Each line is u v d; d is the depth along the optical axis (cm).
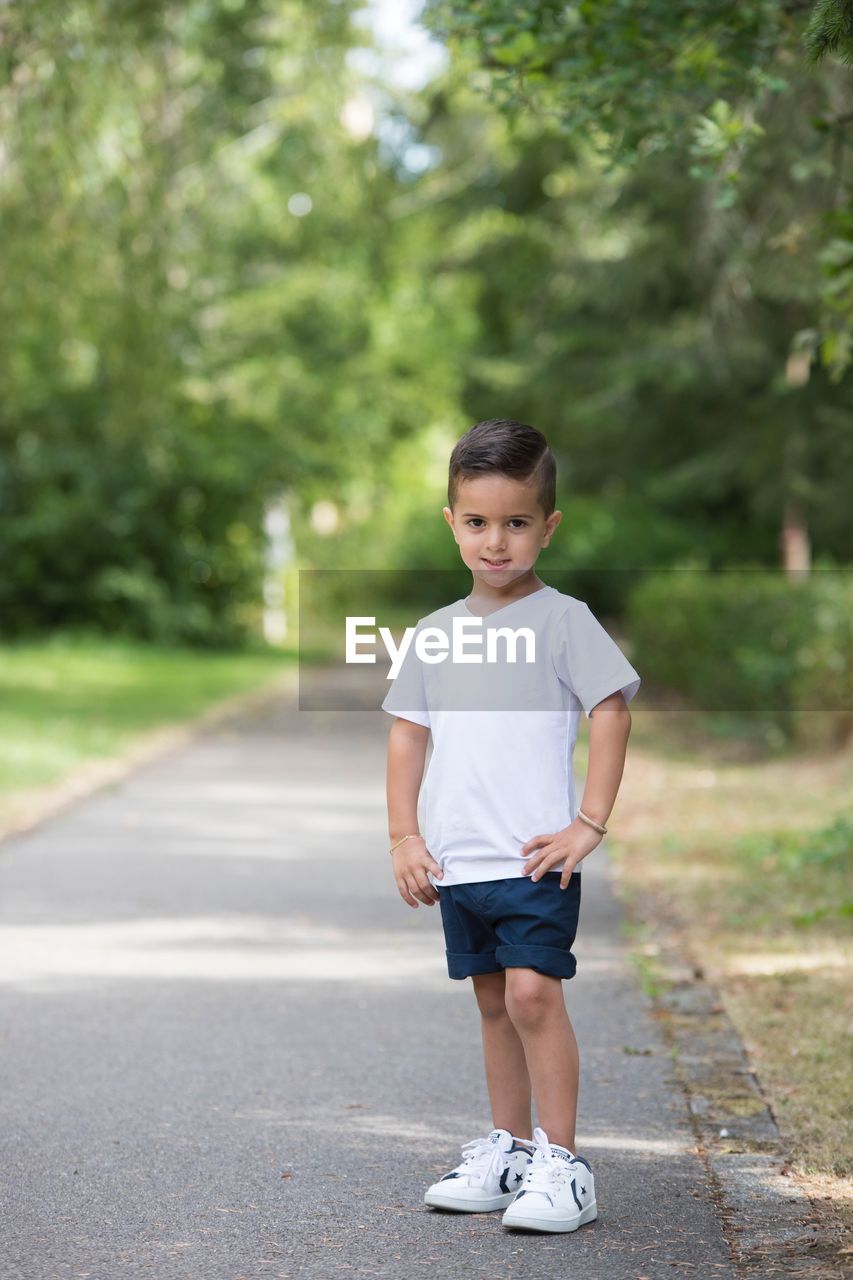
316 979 643
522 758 375
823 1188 402
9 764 1289
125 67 1426
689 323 2423
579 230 2658
